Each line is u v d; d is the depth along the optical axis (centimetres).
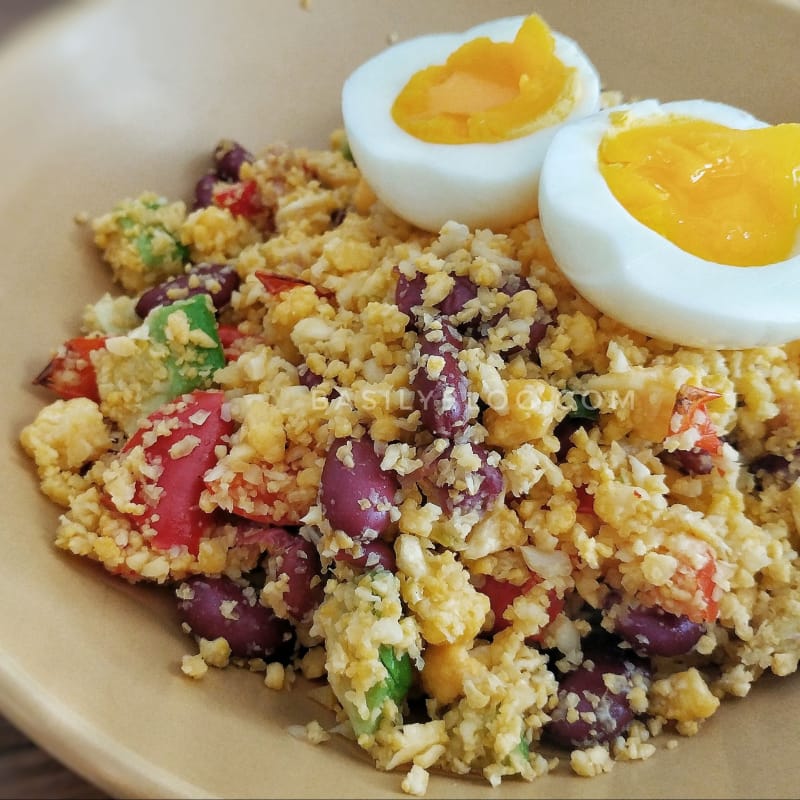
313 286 17
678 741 14
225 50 21
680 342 15
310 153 21
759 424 16
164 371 17
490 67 18
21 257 18
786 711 14
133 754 11
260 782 12
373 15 22
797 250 15
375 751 13
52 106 19
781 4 20
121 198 20
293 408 15
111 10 20
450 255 16
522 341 15
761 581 15
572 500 15
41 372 17
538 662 14
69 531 15
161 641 15
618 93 20
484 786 13
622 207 15
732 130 16
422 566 14
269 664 15
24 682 12
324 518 14
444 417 14
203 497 15
